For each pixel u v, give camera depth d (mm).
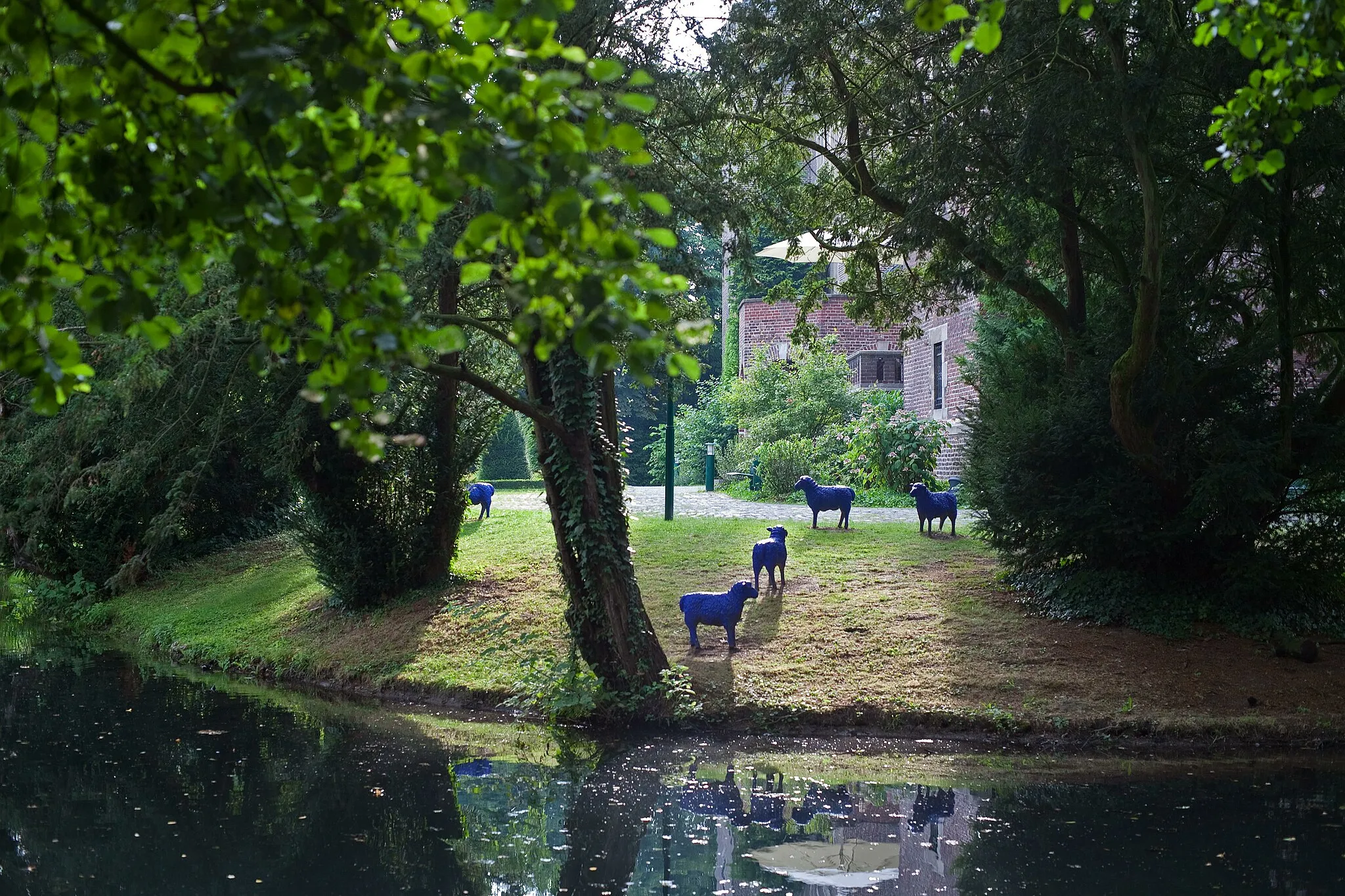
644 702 12359
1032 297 14859
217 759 10969
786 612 14750
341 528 16703
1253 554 13305
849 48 14820
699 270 11469
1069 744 11352
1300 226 13000
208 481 22109
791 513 22641
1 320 3049
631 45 12336
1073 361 14625
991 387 15930
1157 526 13516
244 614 18453
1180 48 12031
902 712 12039
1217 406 13391
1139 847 8102
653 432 44625
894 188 15438
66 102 2906
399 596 16922
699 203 11703
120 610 21125
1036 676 12531
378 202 2945
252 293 2990
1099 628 13586
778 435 30875
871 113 15695
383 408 15953
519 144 2695
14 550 22344
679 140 13758
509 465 39031
